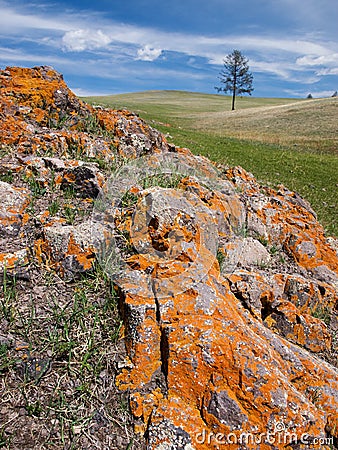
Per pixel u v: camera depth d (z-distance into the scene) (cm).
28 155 545
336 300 485
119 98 8619
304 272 520
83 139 612
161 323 300
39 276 353
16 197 421
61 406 265
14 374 276
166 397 271
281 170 1972
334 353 410
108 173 555
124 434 260
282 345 340
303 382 321
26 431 249
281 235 575
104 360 295
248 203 611
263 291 396
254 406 256
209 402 258
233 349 275
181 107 7294
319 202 1489
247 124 4512
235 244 470
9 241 378
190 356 274
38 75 710
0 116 587
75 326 315
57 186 484
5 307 315
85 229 372
